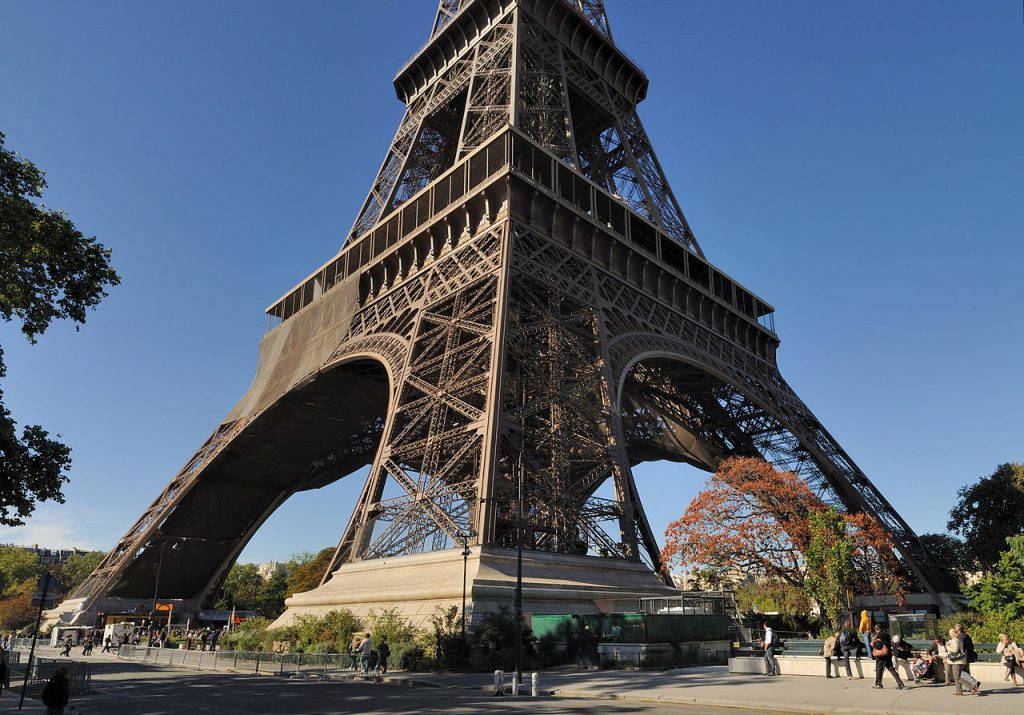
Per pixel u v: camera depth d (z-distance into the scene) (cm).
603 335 5822
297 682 3662
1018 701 2295
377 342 6344
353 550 5038
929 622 3838
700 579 6322
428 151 8519
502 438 4681
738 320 8669
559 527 4831
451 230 6341
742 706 2381
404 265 6844
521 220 5916
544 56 7950
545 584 4166
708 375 7950
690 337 7519
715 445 8638
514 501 4597
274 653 4584
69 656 6569
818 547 4534
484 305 5353
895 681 3042
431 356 5694
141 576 8619
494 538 4231
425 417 5250
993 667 2958
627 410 8712
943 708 2159
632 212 7200
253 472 8569
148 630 7925
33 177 3219
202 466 8031
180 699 2903
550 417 5394
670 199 8612
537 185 6003
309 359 7425
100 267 3422
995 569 8194
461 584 3944
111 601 8300
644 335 6569
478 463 4822
